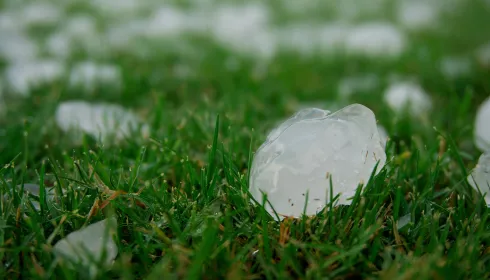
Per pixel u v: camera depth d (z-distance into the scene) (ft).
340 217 1.02
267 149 1.02
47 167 1.22
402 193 1.10
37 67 1.79
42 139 1.32
